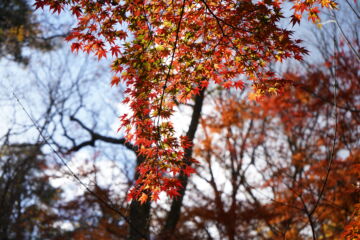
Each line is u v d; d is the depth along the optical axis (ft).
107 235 34.86
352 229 15.48
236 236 31.40
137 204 25.17
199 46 14.80
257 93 16.31
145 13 14.26
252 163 38.88
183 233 31.22
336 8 13.79
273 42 14.19
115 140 34.86
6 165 34.96
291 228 32.24
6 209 33.99
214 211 31.60
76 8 13.66
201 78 15.53
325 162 31.19
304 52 13.97
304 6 14.01
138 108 14.33
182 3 14.52
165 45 15.15
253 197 34.35
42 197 40.98
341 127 31.65
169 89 14.96
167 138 14.34
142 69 14.49
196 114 31.58
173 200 30.35
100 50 14.53
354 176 27.81
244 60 15.12
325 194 29.32
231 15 14.42
